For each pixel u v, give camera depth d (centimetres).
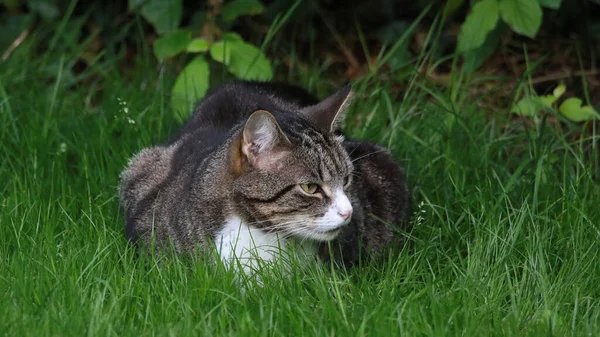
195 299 733
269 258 786
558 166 1047
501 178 1019
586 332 711
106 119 1102
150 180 874
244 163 764
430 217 942
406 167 1027
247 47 1103
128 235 856
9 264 798
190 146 876
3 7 1336
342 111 829
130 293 742
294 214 775
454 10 1218
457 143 1052
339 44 1330
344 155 812
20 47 1247
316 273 786
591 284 820
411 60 1173
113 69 1243
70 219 862
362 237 857
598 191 955
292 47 1275
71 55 1241
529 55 1275
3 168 979
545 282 790
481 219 898
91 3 1342
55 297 727
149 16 1165
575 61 1261
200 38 1148
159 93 1138
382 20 1328
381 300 733
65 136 1073
